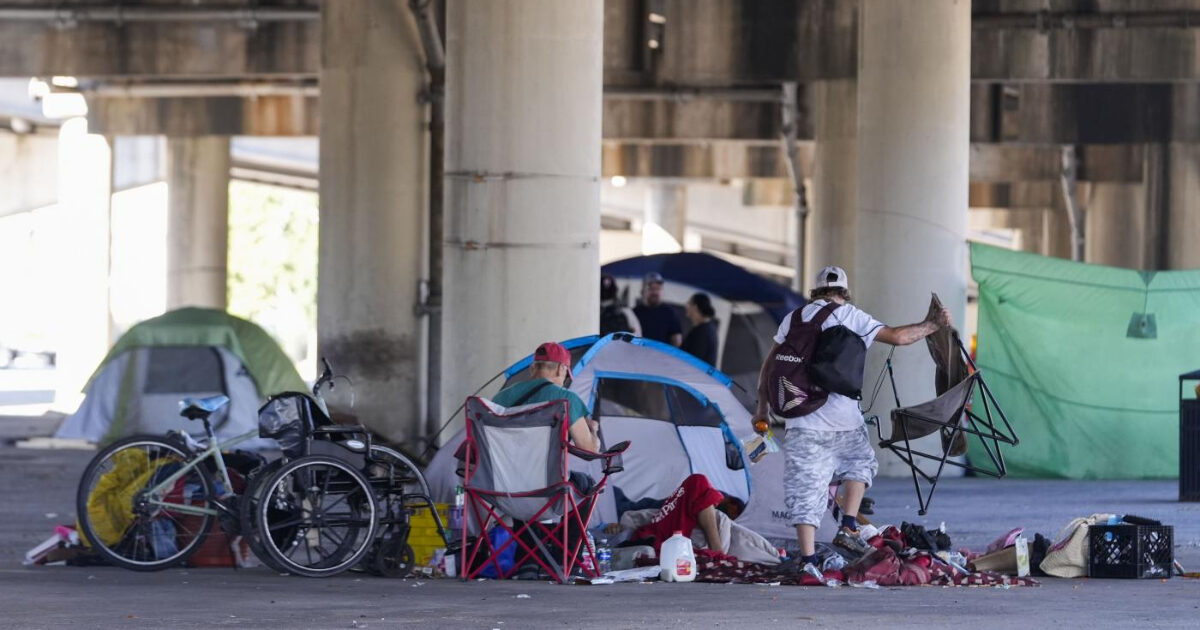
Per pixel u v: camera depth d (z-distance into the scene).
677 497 35.06
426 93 74.75
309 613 25.98
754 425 33.75
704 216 185.50
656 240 166.88
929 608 26.97
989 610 26.67
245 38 89.06
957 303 66.50
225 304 130.62
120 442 34.66
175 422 71.75
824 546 35.53
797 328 32.84
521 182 48.03
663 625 24.47
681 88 105.19
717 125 108.50
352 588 30.78
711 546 34.78
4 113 145.62
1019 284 66.56
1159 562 33.25
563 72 48.00
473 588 30.83
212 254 129.62
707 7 81.19
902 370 65.62
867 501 38.88
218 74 89.25
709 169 141.88
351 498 33.81
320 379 35.25
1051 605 27.53
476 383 48.62
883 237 66.25
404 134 74.31
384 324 74.44
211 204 129.62
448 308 49.44
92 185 127.56
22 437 86.56
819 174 97.75
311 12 88.19
